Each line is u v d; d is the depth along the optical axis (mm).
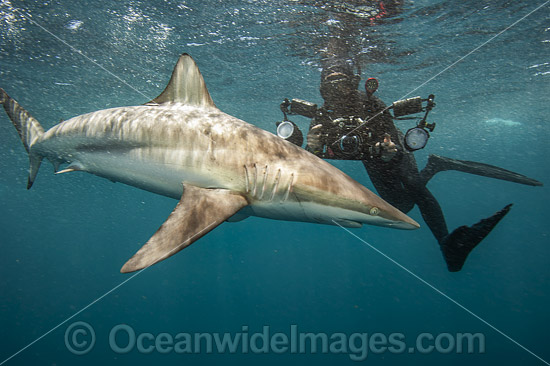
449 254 4051
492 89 12367
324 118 4176
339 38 7887
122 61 9070
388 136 4070
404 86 11125
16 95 11289
